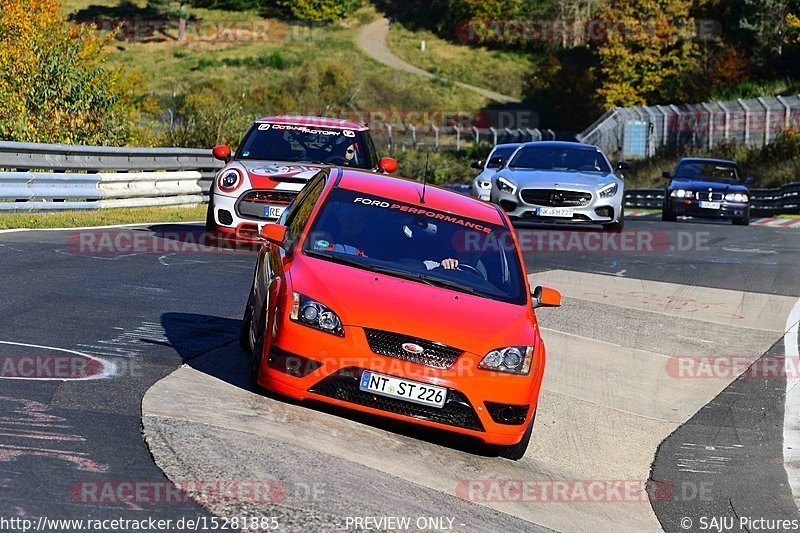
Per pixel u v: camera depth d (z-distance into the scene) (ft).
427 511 55.83
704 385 98.17
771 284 150.10
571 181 173.88
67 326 85.76
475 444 72.84
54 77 244.01
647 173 496.23
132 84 444.96
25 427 57.93
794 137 429.79
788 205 365.40
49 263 119.34
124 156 203.51
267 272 77.71
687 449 79.77
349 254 74.69
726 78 645.10
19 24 322.75
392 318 67.72
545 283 138.00
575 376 97.09
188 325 92.17
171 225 176.55
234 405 68.13
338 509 52.60
